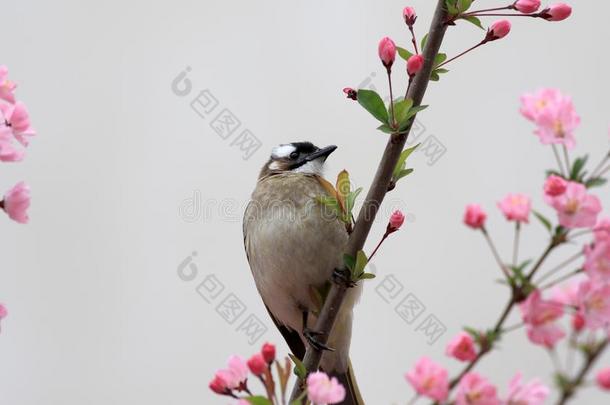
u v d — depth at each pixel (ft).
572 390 20.07
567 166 22.85
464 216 23.39
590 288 20.54
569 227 21.18
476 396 20.53
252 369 25.79
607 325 20.21
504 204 22.49
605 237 21.31
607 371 19.71
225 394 26.66
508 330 21.56
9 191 25.38
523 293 21.61
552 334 20.67
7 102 24.62
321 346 34.88
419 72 31.81
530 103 23.22
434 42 31.71
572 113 22.76
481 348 21.58
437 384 20.51
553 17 30.45
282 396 25.64
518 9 30.53
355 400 44.55
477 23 31.40
